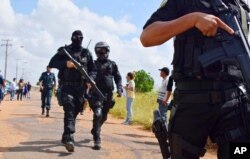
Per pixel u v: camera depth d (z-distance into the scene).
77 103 7.31
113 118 17.08
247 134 2.05
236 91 2.09
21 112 17.02
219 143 2.11
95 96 7.76
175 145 2.20
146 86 53.16
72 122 7.08
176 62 2.18
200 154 2.16
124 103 21.64
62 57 7.40
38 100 38.25
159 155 7.48
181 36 2.16
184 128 2.16
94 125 7.74
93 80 7.80
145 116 15.38
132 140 9.45
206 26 1.91
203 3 2.11
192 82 2.13
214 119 2.10
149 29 2.06
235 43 1.99
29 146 7.57
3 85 18.33
